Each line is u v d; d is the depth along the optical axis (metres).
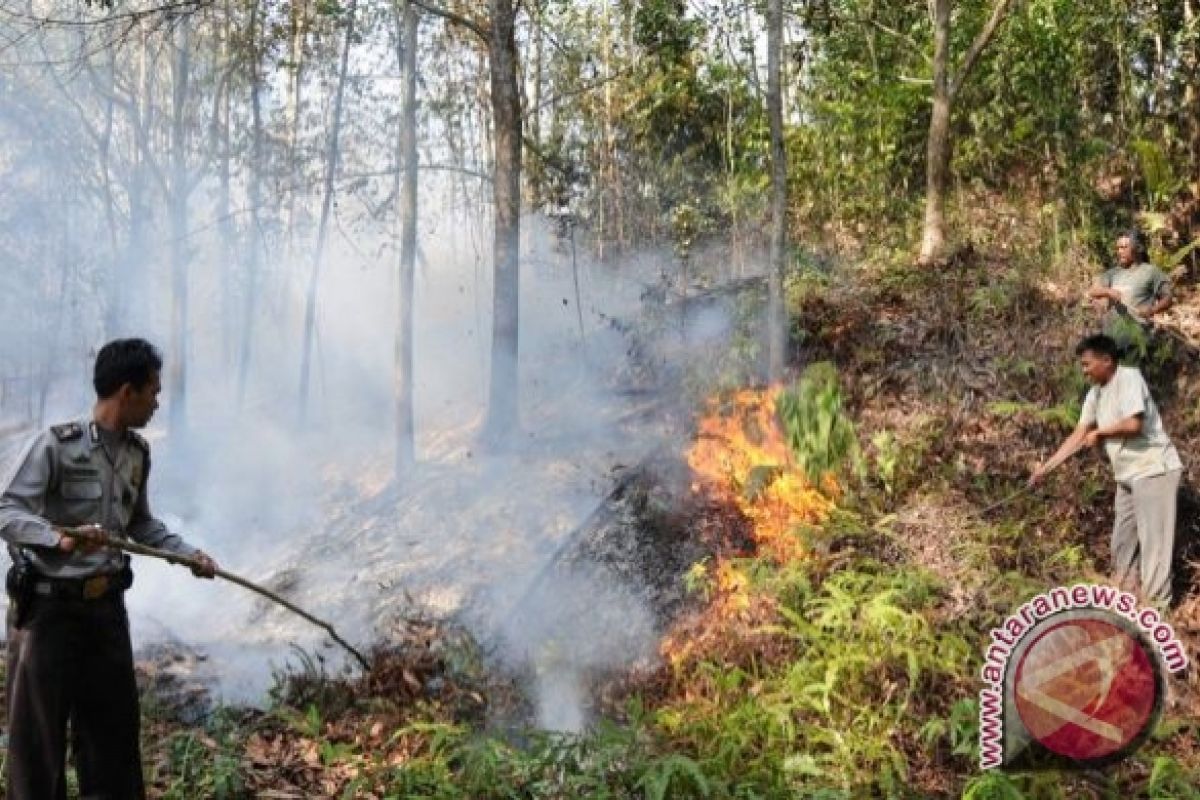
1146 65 9.82
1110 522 5.80
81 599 3.38
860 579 5.21
